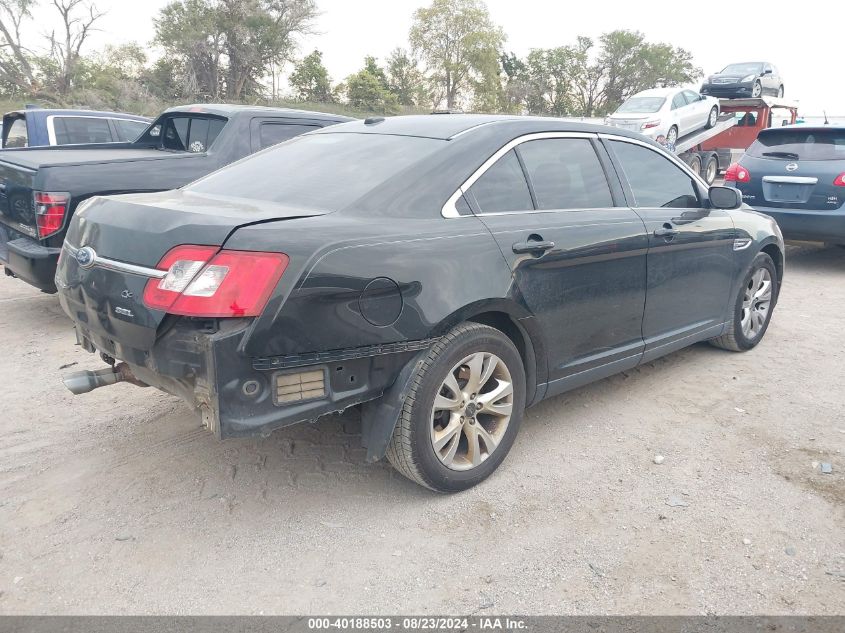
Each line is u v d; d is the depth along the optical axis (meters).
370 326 2.74
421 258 2.88
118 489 3.26
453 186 3.18
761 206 8.23
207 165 6.37
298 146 3.85
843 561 2.75
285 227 2.65
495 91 71.44
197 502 3.16
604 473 3.44
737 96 18.58
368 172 3.20
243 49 53.16
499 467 3.49
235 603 2.52
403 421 2.94
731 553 2.80
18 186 5.46
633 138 4.24
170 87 53.41
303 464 3.50
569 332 3.59
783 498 3.20
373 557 2.78
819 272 8.27
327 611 2.49
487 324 3.37
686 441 3.78
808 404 4.27
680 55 78.44
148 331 2.61
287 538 2.90
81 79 47.88
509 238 3.22
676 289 4.29
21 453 3.59
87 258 2.89
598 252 3.62
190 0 51.53
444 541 2.88
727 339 5.06
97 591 2.58
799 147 8.05
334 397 2.73
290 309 2.54
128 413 4.09
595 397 4.39
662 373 4.80
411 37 69.38
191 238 2.57
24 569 2.70
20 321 5.97
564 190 3.68
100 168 5.54
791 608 2.49
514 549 2.83
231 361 2.48
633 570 2.70
